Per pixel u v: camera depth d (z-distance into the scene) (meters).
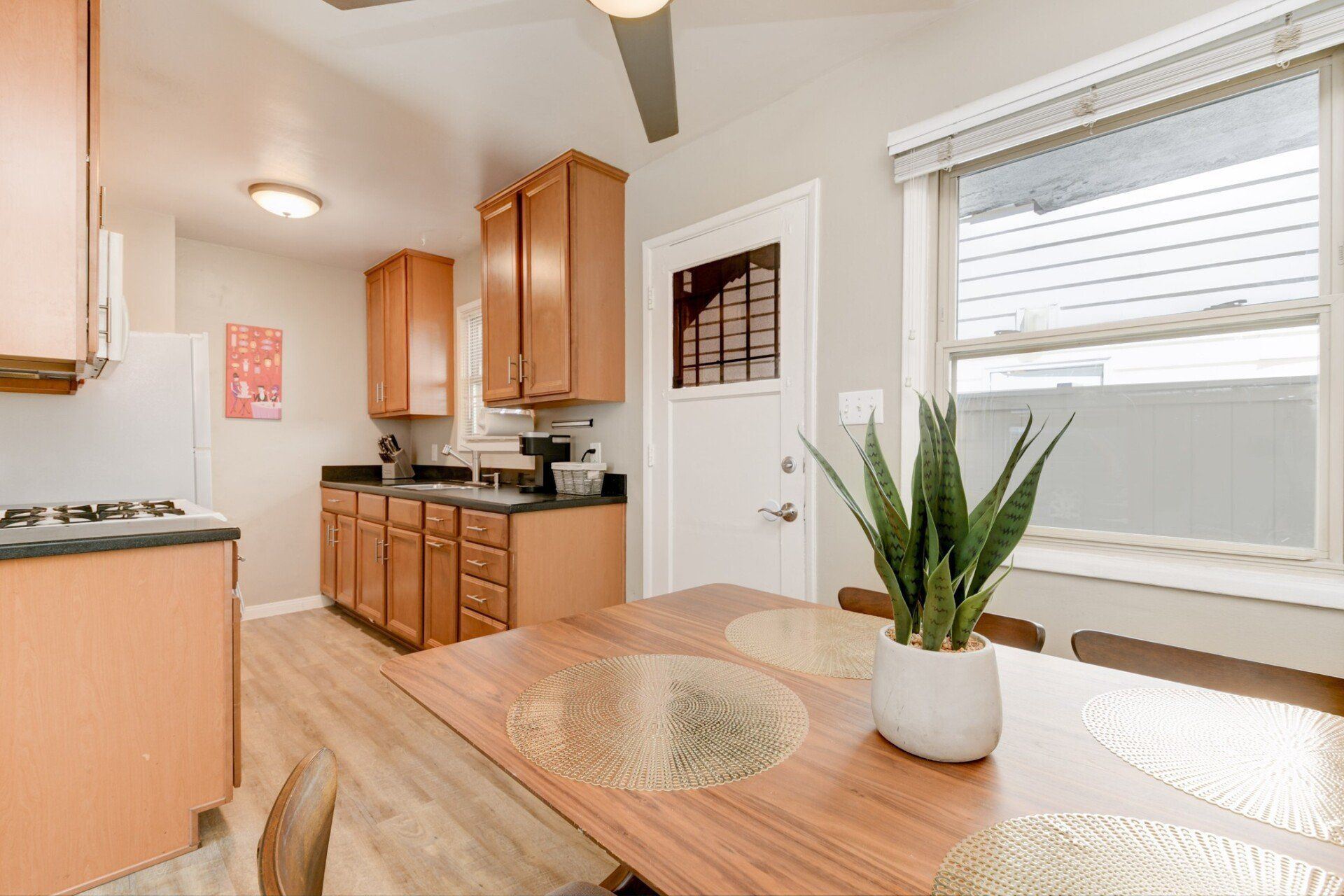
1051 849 0.52
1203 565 1.39
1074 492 1.59
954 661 0.66
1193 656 1.01
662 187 2.61
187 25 1.74
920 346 1.81
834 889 0.46
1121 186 1.52
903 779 0.63
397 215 3.21
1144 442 1.49
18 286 1.31
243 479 3.68
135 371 2.24
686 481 2.51
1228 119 1.39
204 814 1.68
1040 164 1.65
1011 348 1.68
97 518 1.73
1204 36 1.31
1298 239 1.30
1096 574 1.49
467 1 1.64
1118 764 0.67
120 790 1.41
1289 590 1.25
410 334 3.81
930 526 0.73
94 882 1.37
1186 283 1.43
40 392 2.06
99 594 1.38
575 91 2.09
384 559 3.22
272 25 1.74
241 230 3.40
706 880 0.47
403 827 1.62
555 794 0.59
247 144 2.44
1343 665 1.21
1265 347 1.34
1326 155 1.27
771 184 2.20
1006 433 1.70
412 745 2.07
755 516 2.25
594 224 2.66
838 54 1.93
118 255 1.55
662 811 0.57
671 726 0.74
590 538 2.65
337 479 4.07
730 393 2.34
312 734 2.15
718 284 2.39
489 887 1.41
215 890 1.41
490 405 3.03
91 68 1.42
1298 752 0.69
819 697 0.84
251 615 3.69
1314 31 1.20
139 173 2.69
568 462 3.04
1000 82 1.64
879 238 1.90
